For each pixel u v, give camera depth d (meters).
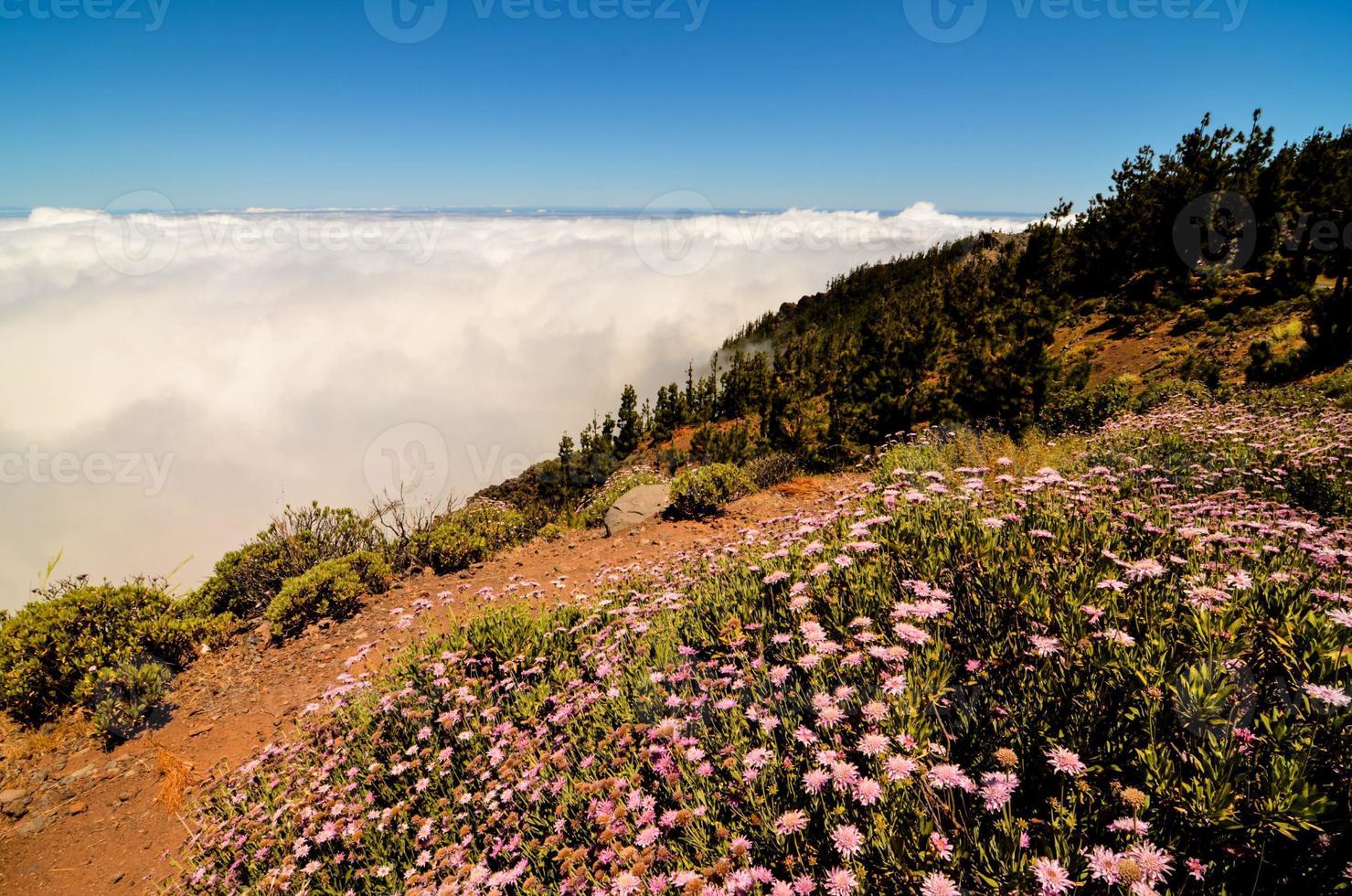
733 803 2.45
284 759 4.66
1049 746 2.14
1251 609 2.32
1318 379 13.63
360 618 7.49
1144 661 2.20
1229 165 28.61
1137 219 32.62
